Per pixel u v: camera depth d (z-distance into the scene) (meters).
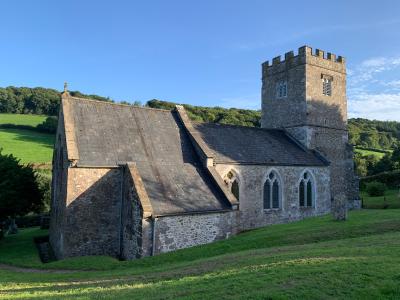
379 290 9.84
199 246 23.25
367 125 148.62
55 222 28.62
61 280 16.88
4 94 112.44
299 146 40.03
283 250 17.62
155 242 22.80
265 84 45.34
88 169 24.95
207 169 28.94
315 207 37.09
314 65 41.12
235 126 38.06
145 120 30.92
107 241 25.25
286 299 9.45
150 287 12.63
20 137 79.12
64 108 27.61
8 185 29.08
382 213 28.28
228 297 9.94
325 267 12.21
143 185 24.34
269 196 33.84
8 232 36.72
